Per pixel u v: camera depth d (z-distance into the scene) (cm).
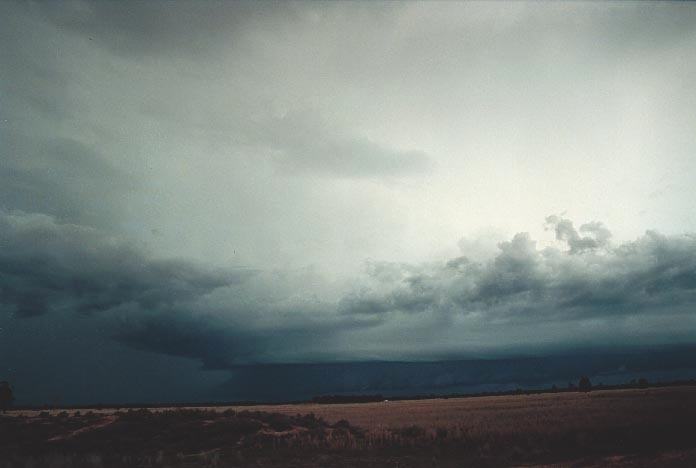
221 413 3975
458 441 2977
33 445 3041
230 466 2388
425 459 2530
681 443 2498
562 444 2722
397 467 2305
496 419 4341
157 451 2873
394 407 9094
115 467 2367
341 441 3019
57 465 2298
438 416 5328
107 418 3859
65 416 4091
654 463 1920
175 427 3391
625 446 2545
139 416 3678
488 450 2667
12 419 3816
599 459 2169
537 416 4441
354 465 2380
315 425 3878
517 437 2986
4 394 5966
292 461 2530
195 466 2367
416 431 3384
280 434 3312
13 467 2333
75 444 3033
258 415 3925
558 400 7744
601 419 3609
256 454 2775
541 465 2191
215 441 3092
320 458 2558
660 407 4578
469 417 4872
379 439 3147
